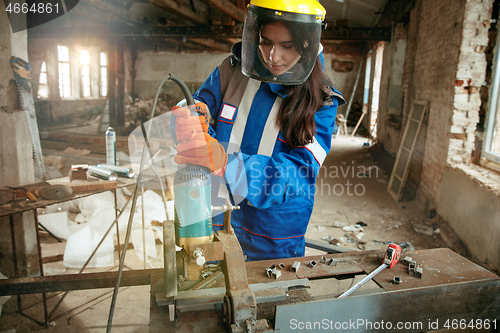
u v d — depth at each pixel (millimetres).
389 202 4461
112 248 2559
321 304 927
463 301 1084
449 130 3506
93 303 2191
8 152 2158
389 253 1187
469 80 3342
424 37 4602
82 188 1898
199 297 924
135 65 13094
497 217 2408
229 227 1029
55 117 9781
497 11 3201
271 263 1196
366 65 11234
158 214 2777
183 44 11594
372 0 7922
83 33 7719
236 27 7277
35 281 1181
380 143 7625
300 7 915
